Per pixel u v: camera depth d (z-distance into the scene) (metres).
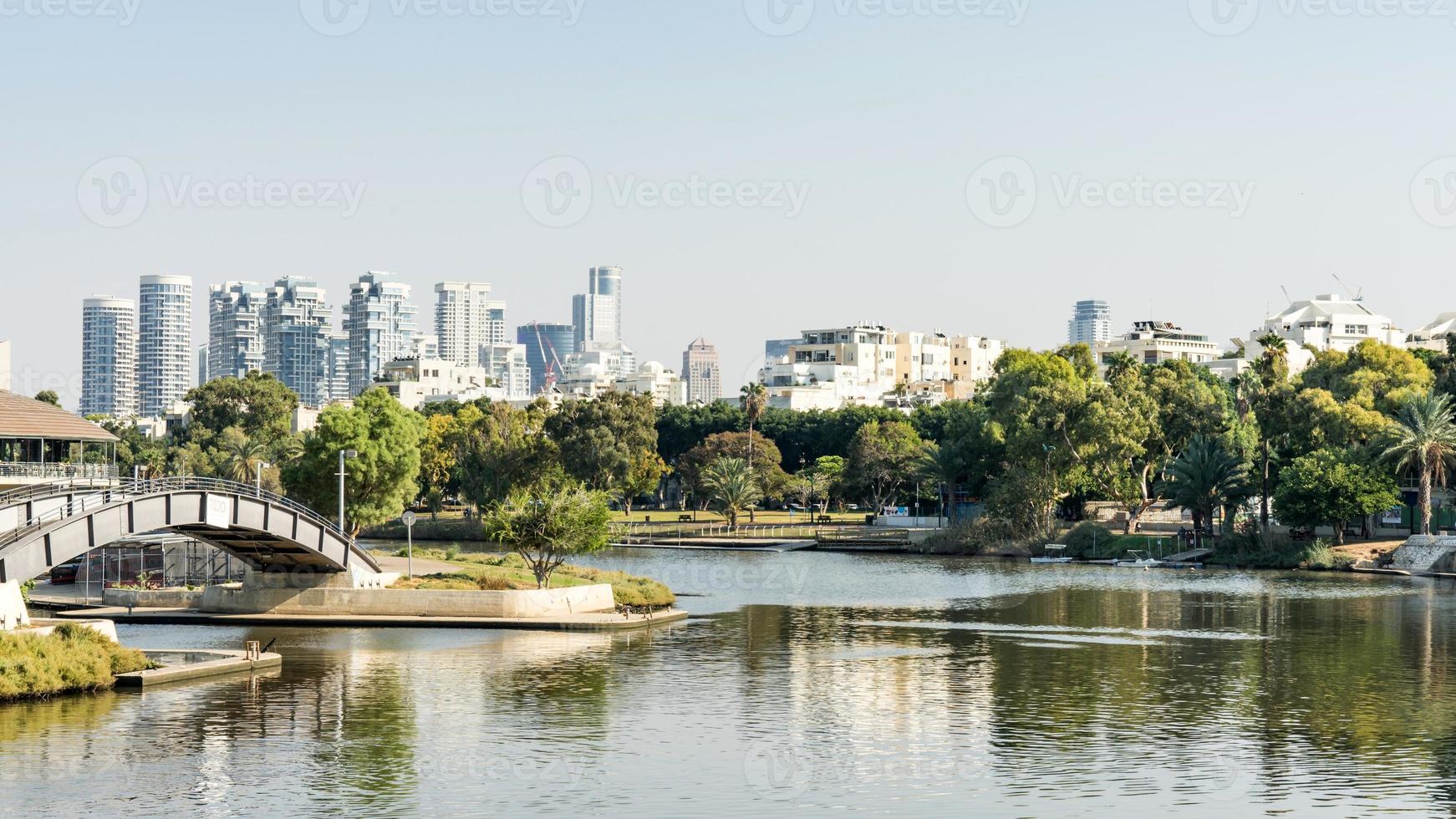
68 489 71.81
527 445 189.62
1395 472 139.75
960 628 88.06
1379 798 43.59
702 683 64.19
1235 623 91.19
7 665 56.94
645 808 42.50
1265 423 150.38
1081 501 184.88
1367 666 70.44
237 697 59.16
